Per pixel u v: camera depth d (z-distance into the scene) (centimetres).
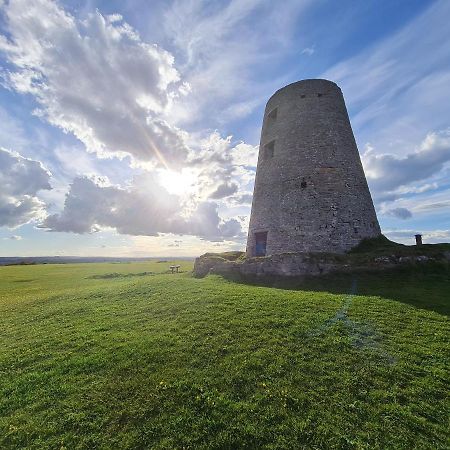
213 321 1223
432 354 907
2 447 683
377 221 2705
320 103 2775
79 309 1684
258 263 2225
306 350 954
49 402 816
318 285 1834
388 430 656
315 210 2466
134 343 1088
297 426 676
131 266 6253
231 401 759
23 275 4472
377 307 1285
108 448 659
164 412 744
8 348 1211
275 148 2861
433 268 1808
